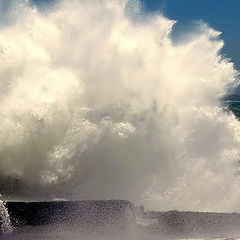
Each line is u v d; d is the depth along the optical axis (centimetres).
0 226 3875
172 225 4425
